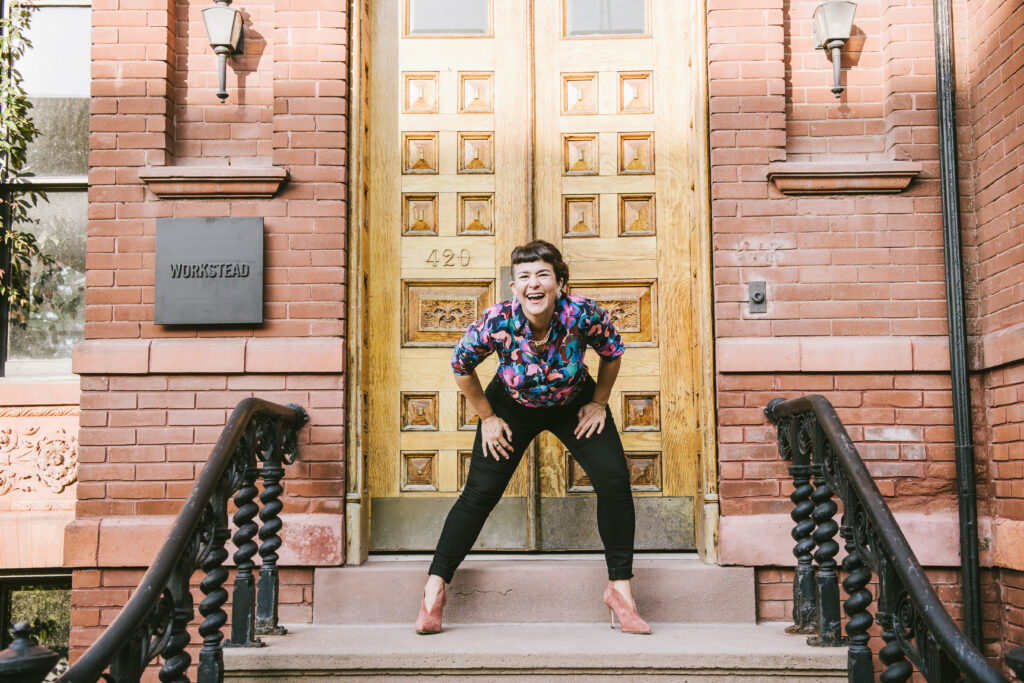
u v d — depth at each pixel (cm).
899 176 411
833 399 405
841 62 434
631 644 337
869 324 409
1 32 477
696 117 432
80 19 482
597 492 357
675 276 447
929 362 403
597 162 455
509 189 453
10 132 471
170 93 425
